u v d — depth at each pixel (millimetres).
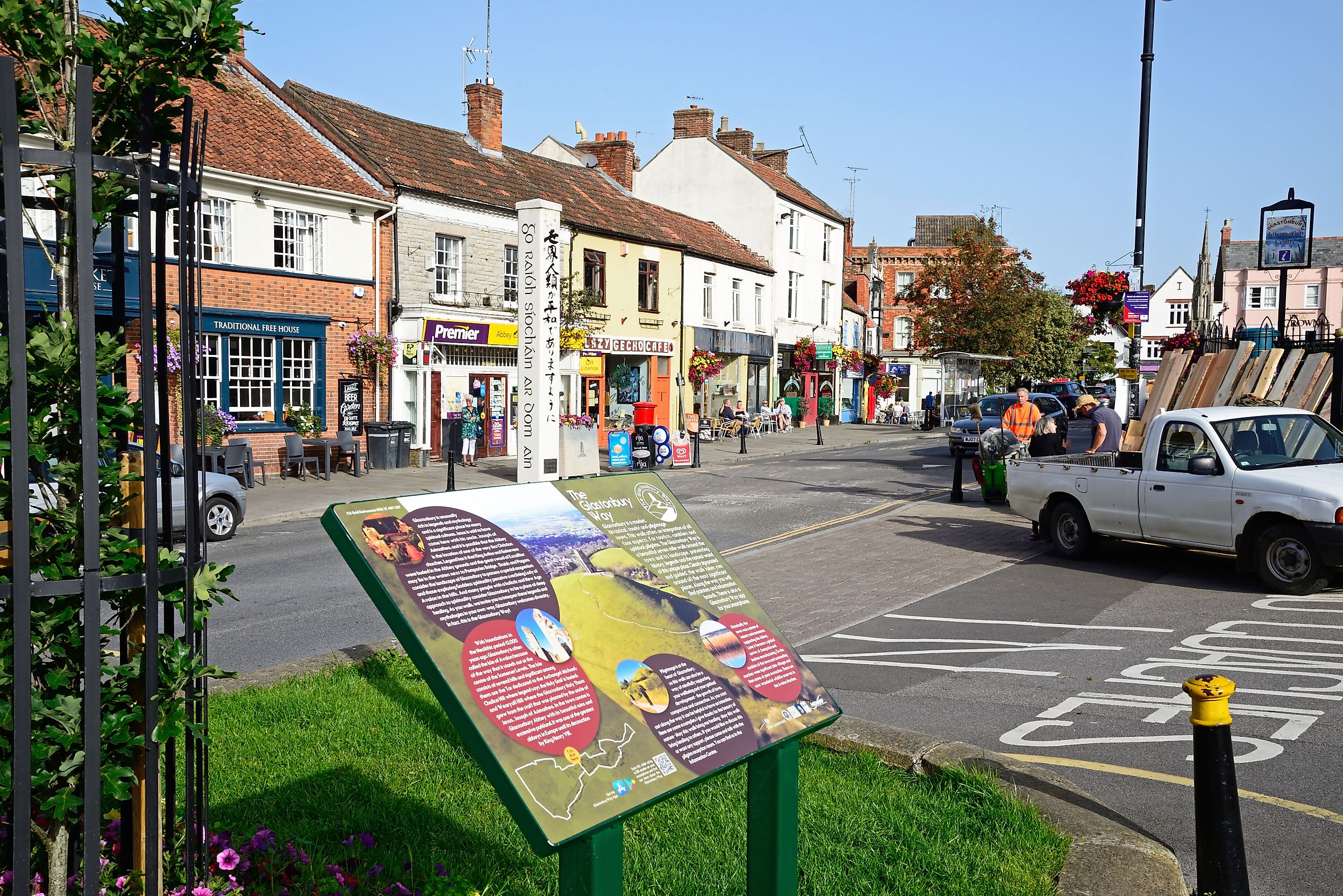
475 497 2945
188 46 2764
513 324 26031
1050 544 13125
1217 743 3666
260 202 20594
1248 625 8500
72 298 2762
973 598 10008
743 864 3926
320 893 3334
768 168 45156
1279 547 9609
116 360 2785
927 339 43438
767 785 3002
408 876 3650
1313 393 13250
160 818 2934
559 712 2469
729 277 37969
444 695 2312
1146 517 10961
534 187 29422
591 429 22656
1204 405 14398
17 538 2461
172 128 2971
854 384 51625
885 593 10305
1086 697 6695
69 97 2830
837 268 48156
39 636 2709
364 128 25406
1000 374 42438
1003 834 4129
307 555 12625
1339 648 7684
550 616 2695
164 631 2898
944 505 17234
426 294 24312
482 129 29734
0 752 2756
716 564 3400
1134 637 8250
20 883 2508
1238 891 3639
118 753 2805
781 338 42344
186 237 2787
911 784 4809
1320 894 3986
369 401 23156
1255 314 67250
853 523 15266
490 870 3863
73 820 2939
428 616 2443
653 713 2645
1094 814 4309
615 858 2477
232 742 5270
